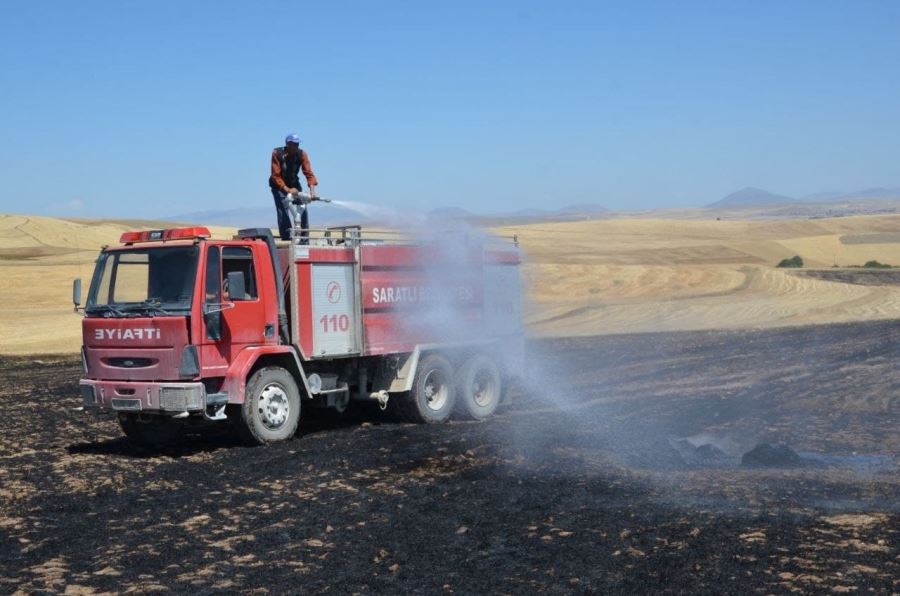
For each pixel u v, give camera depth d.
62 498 9.62
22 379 22.27
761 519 8.25
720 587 6.39
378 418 15.23
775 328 33.62
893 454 11.98
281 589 6.57
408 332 14.36
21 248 84.25
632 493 9.43
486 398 15.52
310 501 9.27
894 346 25.30
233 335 12.05
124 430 13.18
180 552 7.55
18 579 6.91
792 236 141.50
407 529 8.16
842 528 7.88
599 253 89.62
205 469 10.98
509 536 7.86
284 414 12.66
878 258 104.31
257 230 12.61
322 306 13.15
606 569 6.88
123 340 11.91
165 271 11.83
